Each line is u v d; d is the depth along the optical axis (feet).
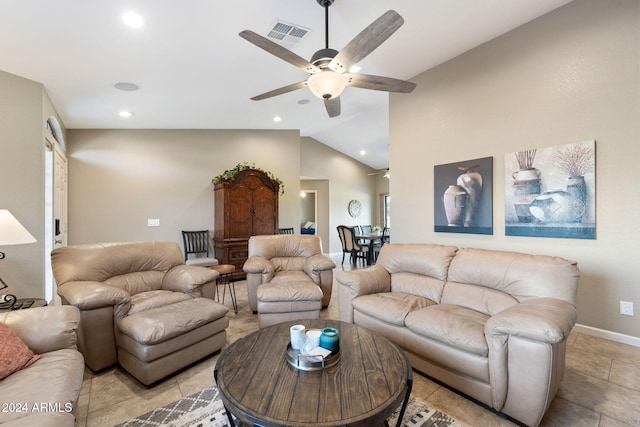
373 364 5.11
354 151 30.30
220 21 8.60
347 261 26.12
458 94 11.78
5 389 4.34
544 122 9.60
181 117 16.71
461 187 11.76
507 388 5.59
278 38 9.59
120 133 17.92
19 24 8.28
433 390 6.72
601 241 8.66
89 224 17.22
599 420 5.62
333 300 13.51
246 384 4.53
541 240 9.78
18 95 10.91
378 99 16.83
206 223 19.33
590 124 8.76
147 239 18.21
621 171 8.32
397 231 14.39
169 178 18.67
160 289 10.03
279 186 19.57
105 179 17.57
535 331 5.13
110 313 7.63
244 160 20.15
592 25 8.67
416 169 13.47
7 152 10.55
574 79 9.00
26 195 10.91
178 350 7.34
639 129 8.04
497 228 10.79
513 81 10.24
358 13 8.58
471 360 6.06
